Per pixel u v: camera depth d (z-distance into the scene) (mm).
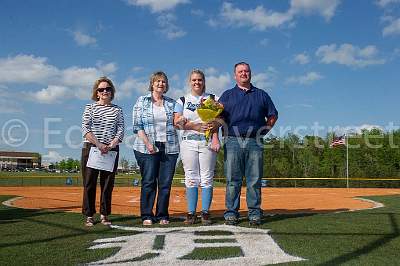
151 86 5676
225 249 3795
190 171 5496
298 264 3217
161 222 5434
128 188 22406
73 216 6164
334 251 3686
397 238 4328
